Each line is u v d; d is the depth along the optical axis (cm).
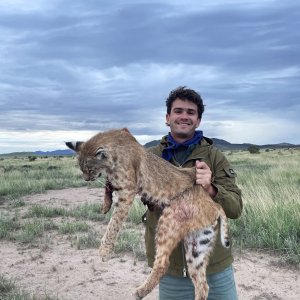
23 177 859
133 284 254
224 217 150
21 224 406
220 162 149
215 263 147
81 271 275
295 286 248
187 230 144
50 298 230
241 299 232
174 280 150
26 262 294
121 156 147
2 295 233
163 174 148
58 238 355
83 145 157
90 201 553
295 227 332
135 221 400
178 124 149
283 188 500
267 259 291
